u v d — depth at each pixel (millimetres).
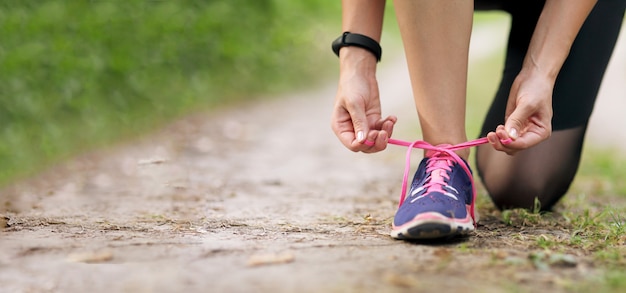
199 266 1603
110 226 2094
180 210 2477
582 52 2172
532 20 2254
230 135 5332
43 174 3840
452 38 1901
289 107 7430
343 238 1912
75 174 3766
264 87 8625
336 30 13102
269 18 10719
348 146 1919
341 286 1430
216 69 8070
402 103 7891
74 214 2371
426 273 1523
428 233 1790
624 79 8789
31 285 1479
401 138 5441
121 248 1777
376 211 2461
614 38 2213
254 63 9070
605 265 1606
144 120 5719
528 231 2031
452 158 1955
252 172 3688
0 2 5879
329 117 6578
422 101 1970
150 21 7270
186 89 6914
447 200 1836
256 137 5254
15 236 1916
